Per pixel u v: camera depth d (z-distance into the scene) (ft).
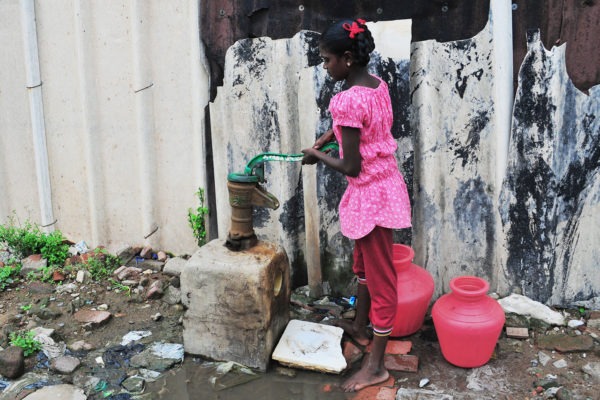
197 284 10.87
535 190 11.69
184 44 13.19
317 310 12.82
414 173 12.12
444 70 11.58
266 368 10.97
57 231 15.47
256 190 10.89
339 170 9.84
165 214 14.58
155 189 14.42
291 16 12.04
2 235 15.19
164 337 12.03
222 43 12.61
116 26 13.50
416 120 11.85
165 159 14.14
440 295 12.57
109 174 14.62
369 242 10.11
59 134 14.80
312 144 12.54
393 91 11.70
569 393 9.89
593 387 10.16
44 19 14.06
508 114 11.53
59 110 14.60
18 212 15.89
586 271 11.96
